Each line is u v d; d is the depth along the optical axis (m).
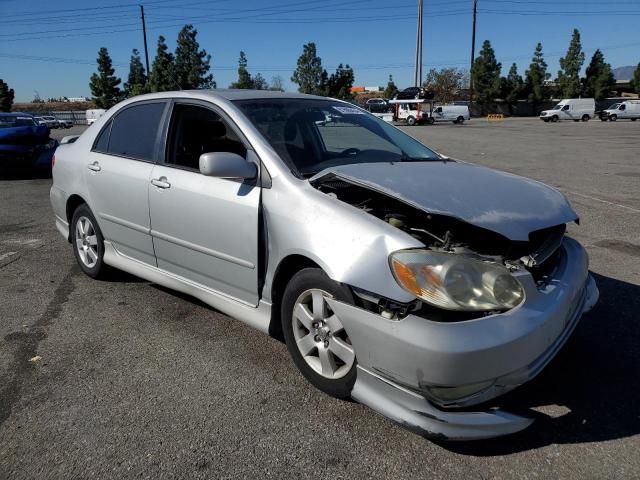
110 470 2.31
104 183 4.13
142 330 3.68
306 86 56.72
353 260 2.47
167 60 46.53
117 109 4.34
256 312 3.15
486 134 27.83
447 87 72.88
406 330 2.27
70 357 3.31
